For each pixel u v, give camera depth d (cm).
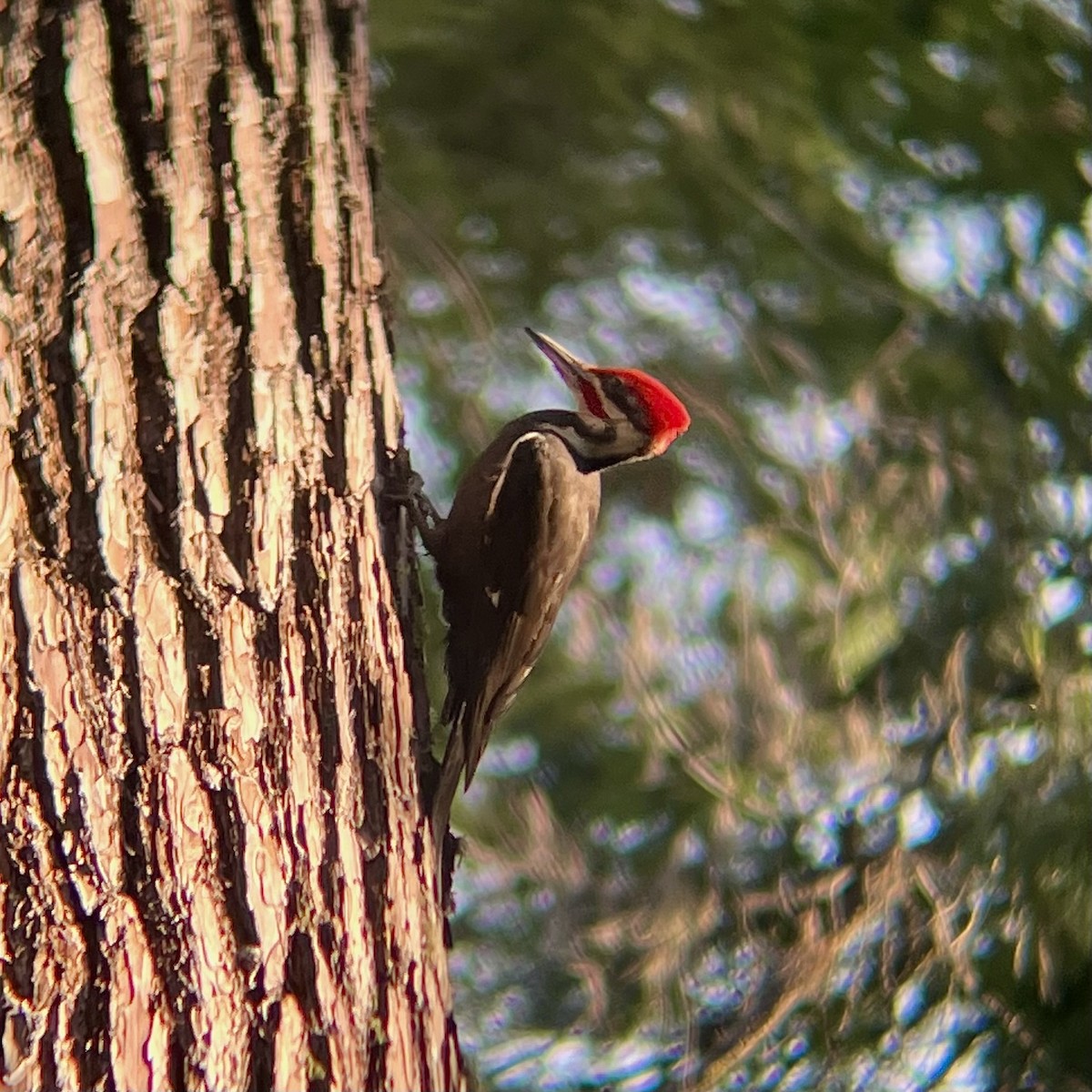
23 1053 553
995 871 1203
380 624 667
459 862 806
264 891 591
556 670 1369
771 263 1420
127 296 605
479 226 1464
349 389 670
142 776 578
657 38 1307
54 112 603
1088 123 1257
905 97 1274
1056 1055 1198
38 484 583
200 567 603
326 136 674
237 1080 573
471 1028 1322
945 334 1315
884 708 1258
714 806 1297
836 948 1200
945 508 1273
